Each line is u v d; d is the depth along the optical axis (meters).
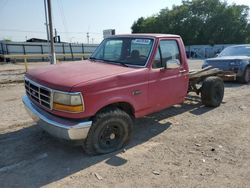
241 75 11.54
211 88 7.31
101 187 3.73
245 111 7.32
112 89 4.48
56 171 4.14
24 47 32.12
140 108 5.07
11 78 14.54
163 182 3.85
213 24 62.41
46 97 4.40
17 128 5.91
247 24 61.94
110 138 4.70
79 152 4.75
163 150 4.86
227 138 5.42
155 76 5.24
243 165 4.32
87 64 5.36
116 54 5.67
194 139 5.37
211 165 4.32
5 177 3.97
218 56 12.98
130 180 3.89
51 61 17.22
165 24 69.38
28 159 4.51
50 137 5.37
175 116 6.84
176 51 5.91
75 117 4.14
